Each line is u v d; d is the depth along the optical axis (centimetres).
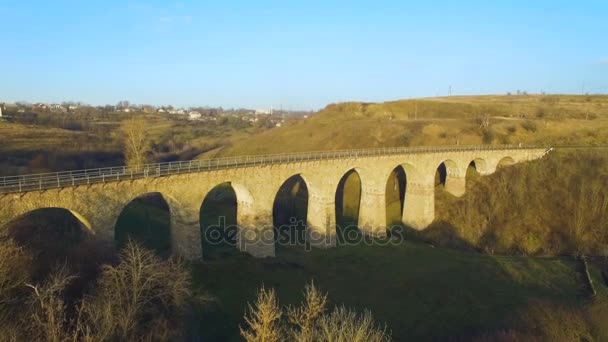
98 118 14575
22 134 8538
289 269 4216
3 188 2792
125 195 3369
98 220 3228
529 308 3453
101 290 2388
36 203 2880
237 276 3778
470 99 14812
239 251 4453
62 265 2641
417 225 6225
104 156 8056
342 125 10612
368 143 9044
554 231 5797
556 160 6919
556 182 6475
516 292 3909
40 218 4084
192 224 3872
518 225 5972
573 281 4141
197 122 17650
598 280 4116
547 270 4450
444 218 6369
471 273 4416
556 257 5028
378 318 3428
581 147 7556
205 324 2938
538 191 6425
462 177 6788
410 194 6288
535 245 5625
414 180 6203
